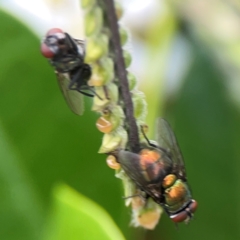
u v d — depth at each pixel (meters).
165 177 0.12
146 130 0.10
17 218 0.12
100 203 0.12
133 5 0.15
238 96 0.15
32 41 0.12
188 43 0.15
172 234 0.14
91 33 0.10
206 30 0.15
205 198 0.14
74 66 0.11
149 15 0.15
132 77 0.10
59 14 0.15
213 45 0.15
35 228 0.12
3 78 0.12
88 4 0.10
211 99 0.15
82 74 0.11
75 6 0.15
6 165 0.12
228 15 0.15
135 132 0.10
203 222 0.14
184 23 0.15
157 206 0.11
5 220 0.12
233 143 0.14
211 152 0.14
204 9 0.15
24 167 0.12
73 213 0.11
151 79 0.14
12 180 0.12
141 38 0.15
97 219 0.10
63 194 0.11
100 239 0.10
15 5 0.15
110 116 0.10
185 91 0.15
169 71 0.15
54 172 0.12
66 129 0.12
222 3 0.15
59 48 0.11
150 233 0.14
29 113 0.12
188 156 0.14
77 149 0.12
